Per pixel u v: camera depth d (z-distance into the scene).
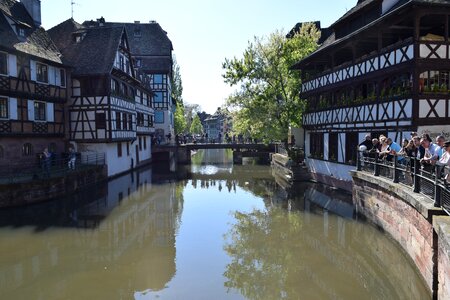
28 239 12.73
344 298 8.41
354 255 11.16
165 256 11.27
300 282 9.37
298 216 15.58
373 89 17.72
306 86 24.31
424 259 8.16
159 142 43.28
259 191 22.17
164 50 48.44
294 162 25.59
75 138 24.83
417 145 10.34
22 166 20.41
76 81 24.75
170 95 50.91
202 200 19.67
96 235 13.27
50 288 9.11
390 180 11.45
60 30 28.16
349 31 20.77
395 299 8.27
